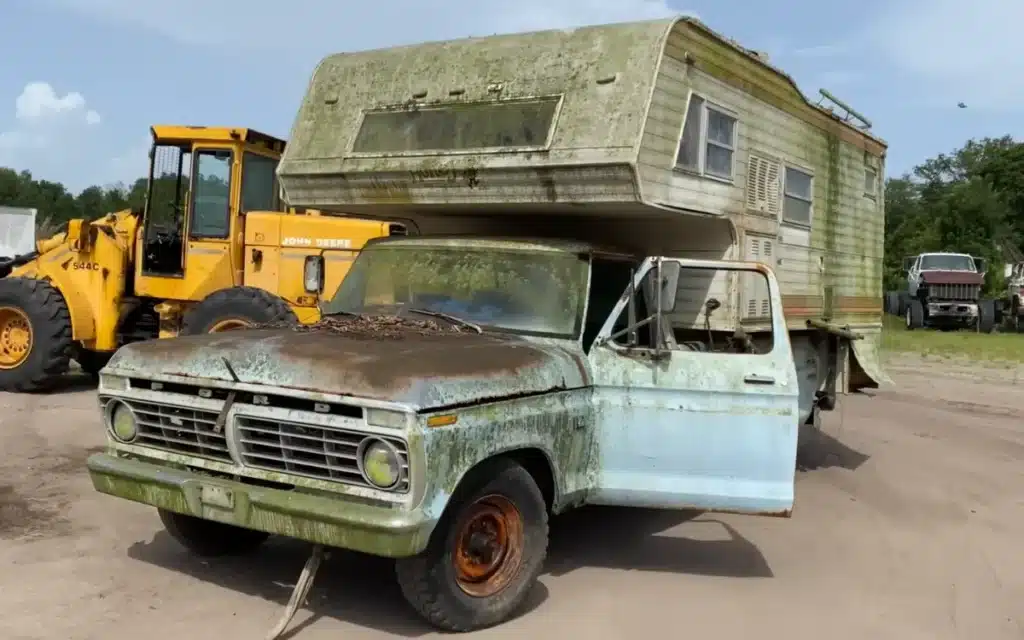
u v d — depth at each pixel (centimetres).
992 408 1334
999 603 548
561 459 498
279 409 437
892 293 3306
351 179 667
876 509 758
